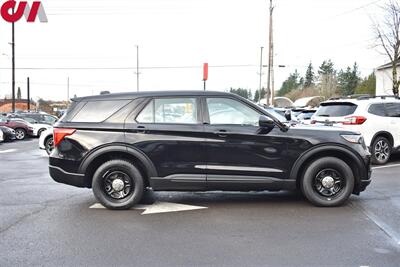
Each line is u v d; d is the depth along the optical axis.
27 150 16.56
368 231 5.29
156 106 6.42
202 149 6.27
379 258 4.40
